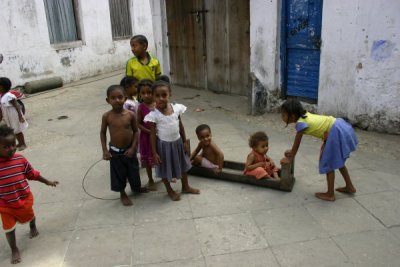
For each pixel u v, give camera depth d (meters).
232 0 7.50
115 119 3.58
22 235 3.39
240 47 7.67
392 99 5.28
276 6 6.06
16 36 9.21
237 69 7.88
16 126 5.44
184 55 8.85
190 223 3.42
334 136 3.46
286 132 5.69
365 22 5.19
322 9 5.59
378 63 5.23
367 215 3.42
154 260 2.96
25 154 5.37
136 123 3.73
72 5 10.92
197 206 3.70
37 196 4.09
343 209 3.53
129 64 4.58
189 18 8.43
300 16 5.94
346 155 3.50
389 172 4.23
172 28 8.88
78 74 11.21
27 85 9.48
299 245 3.05
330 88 5.79
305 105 6.23
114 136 3.61
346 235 3.15
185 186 3.94
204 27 8.19
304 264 2.84
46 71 10.11
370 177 4.12
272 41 6.27
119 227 3.42
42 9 9.83
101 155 5.20
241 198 3.81
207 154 4.29
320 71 5.85
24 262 3.02
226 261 2.91
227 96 8.04
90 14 11.38
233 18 7.60
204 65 8.49
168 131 3.61
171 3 8.68
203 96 8.13
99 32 11.83
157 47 9.25
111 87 3.57
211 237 3.21
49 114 7.52
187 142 4.16
